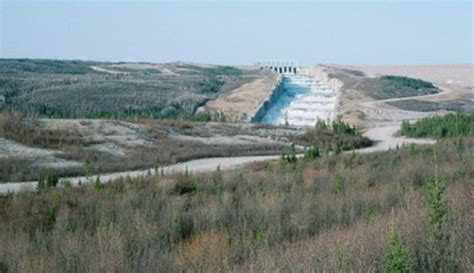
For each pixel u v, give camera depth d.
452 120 64.19
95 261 10.80
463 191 13.45
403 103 107.69
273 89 129.50
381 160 31.14
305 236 12.37
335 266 7.74
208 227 14.41
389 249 7.41
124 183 24.44
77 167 36.38
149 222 14.87
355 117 92.44
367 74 194.25
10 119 45.22
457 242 8.10
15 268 11.03
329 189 19.94
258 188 21.14
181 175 26.88
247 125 62.50
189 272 9.73
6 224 16.09
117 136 48.16
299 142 56.44
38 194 21.66
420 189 16.22
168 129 54.59
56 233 14.33
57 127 47.31
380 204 15.03
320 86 164.38
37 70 151.75
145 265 10.59
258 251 10.45
